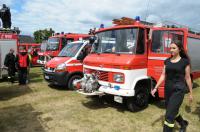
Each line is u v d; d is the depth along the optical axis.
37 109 7.27
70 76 9.72
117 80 6.52
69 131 5.58
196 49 9.41
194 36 9.16
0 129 5.72
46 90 9.96
